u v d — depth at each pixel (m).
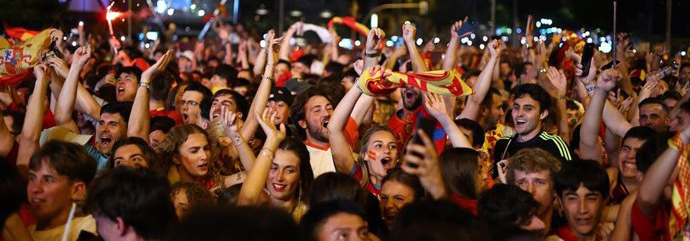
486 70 9.47
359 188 6.15
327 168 8.27
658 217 5.93
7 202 5.45
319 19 31.81
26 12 17.55
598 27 20.59
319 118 8.34
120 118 8.47
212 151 7.88
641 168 6.41
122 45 17.42
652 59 13.54
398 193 6.36
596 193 6.14
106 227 4.91
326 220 5.08
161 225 4.89
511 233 4.48
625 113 10.16
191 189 6.03
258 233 3.41
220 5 24.14
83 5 18.05
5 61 8.70
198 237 3.41
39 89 7.32
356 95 7.39
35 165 5.95
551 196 6.32
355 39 29.22
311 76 14.38
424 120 5.04
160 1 20.23
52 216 5.97
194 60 18.48
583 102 10.38
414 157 5.01
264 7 31.53
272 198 6.77
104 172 5.06
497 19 25.28
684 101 7.46
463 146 6.92
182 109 10.23
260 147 8.79
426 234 3.95
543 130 8.52
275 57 8.34
